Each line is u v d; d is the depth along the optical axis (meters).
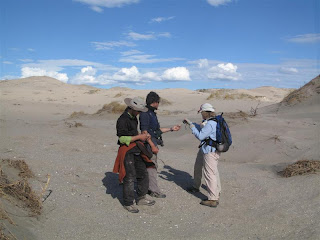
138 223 4.57
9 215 3.85
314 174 6.39
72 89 49.69
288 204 5.22
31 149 8.08
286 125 12.09
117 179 6.27
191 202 5.46
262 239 4.19
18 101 30.98
